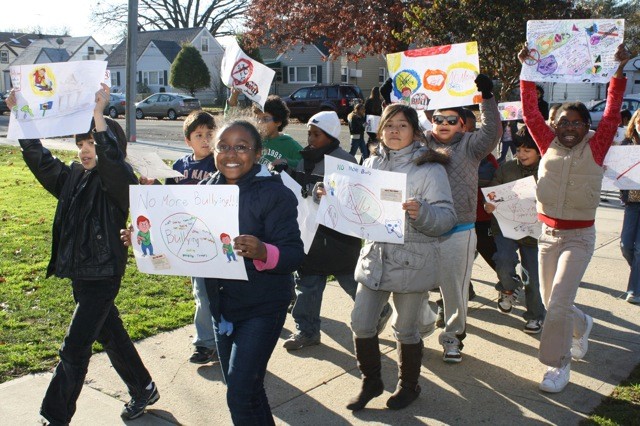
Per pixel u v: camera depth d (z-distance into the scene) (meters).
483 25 15.23
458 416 3.76
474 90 4.40
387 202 3.38
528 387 4.14
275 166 4.67
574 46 3.90
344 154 4.65
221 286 2.98
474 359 4.61
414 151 3.64
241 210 2.94
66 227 3.28
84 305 3.29
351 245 4.65
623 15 44.91
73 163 3.43
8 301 5.56
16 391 3.96
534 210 4.63
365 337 3.76
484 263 7.29
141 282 6.25
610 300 5.85
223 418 3.74
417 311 3.74
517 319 5.46
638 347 4.79
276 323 2.95
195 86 44.25
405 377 3.87
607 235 8.26
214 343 4.41
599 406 3.85
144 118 35.69
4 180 12.92
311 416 3.77
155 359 4.54
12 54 73.38
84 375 3.37
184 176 4.62
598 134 3.88
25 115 3.22
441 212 3.42
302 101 29.81
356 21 26.02
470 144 4.23
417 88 4.61
